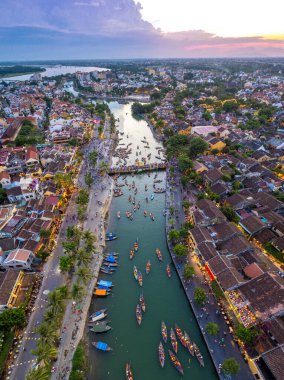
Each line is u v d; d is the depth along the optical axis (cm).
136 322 9312
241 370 7494
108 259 11781
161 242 12925
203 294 9181
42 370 6988
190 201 15375
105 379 7769
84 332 8900
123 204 15838
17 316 8238
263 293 8619
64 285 10000
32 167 18662
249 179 16412
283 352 6912
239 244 11119
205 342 8375
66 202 15338
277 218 12538
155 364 8094
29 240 11488
